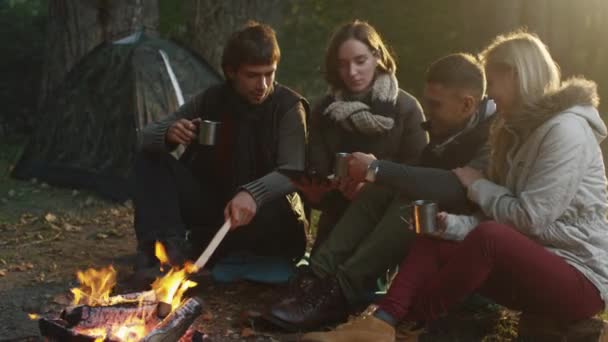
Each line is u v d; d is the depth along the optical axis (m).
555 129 3.25
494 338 3.77
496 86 3.36
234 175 4.32
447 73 3.65
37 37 11.34
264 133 4.27
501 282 3.35
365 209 3.89
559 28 9.44
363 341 3.31
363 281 3.80
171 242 4.19
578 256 3.32
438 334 3.79
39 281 4.58
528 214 3.25
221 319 3.96
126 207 6.39
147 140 4.25
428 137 4.27
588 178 3.30
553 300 3.31
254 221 4.32
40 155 7.28
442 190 3.54
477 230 3.25
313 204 4.36
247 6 8.00
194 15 8.11
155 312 3.19
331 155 4.26
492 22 9.65
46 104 7.43
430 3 11.45
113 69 7.06
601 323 3.37
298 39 11.64
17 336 3.77
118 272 4.75
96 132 6.98
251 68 4.04
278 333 3.78
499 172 3.50
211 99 4.37
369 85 4.20
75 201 6.57
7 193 6.79
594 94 3.35
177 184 4.31
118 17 7.92
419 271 3.39
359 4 11.91
